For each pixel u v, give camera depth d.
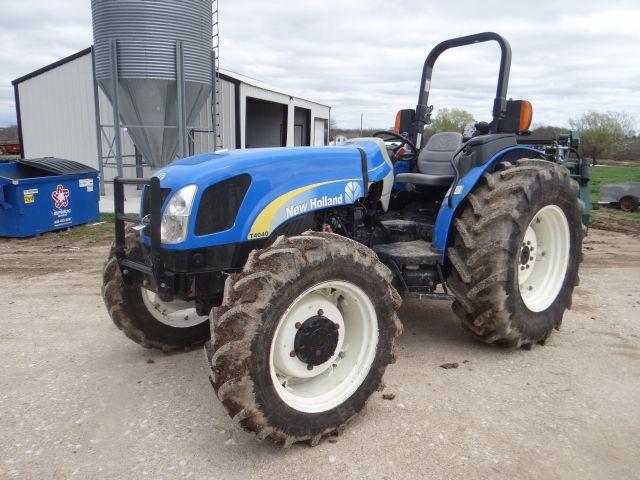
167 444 2.73
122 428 2.88
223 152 3.21
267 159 3.01
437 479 2.45
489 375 3.51
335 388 2.83
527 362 3.72
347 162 3.38
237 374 2.43
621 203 11.42
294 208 3.09
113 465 2.56
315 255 2.63
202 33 10.71
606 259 6.93
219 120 14.13
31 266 6.50
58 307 4.96
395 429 2.87
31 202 8.02
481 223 3.54
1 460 2.59
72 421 2.95
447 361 3.73
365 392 2.88
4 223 7.95
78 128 14.85
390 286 2.95
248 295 2.48
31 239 8.06
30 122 15.20
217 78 12.58
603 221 10.05
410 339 4.14
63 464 2.56
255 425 2.51
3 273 6.16
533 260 4.14
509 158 4.20
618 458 2.62
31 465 2.55
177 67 10.31
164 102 10.60
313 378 2.90
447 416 2.99
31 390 3.31
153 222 2.75
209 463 2.58
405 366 3.64
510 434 2.82
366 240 3.77
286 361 2.71
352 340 2.97
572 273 4.21
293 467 2.55
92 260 6.82
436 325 4.45
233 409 2.48
